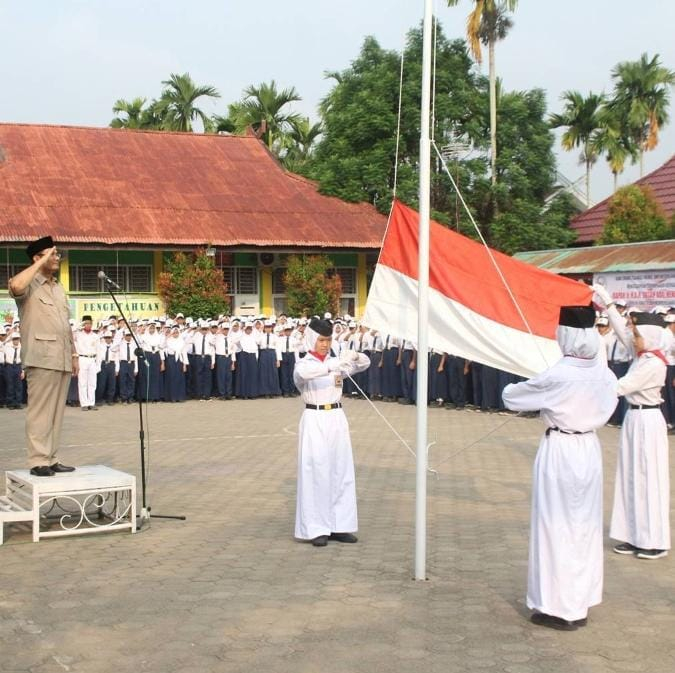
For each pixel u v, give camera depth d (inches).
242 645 236.2
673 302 865.5
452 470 497.4
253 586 286.8
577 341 252.7
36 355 356.2
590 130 1749.5
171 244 1232.2
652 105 1715.1
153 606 267.6
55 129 1450.5
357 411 810.2
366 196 1422.2
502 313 334.6
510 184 1414.9
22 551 331.6
